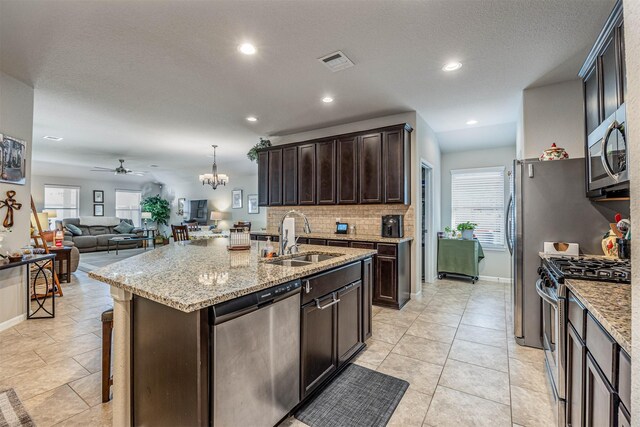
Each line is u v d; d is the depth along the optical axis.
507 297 4.25
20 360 2.42
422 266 5.18
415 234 4.16
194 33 2.29
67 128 4.86
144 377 1.53
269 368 1.60
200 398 1.27
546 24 2.18
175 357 1.36
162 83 3.17
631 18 0.76
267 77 3.03
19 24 2.16
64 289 4.57
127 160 7.91
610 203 2.43
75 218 9.13
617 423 0.96
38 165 8.34
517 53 2.57
